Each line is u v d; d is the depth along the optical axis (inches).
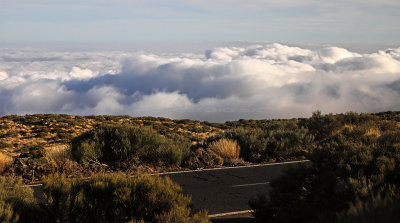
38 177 411.2
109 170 444.1
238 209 284.0
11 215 193.2
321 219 168.2
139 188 238.2
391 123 698.8
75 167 435.8
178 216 204.5
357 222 128.1
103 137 491.5
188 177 411.2
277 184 239.6
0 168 422.6
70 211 217.9
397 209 125.3
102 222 217.5
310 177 233.5
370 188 198.1
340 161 240.7
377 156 245.3
